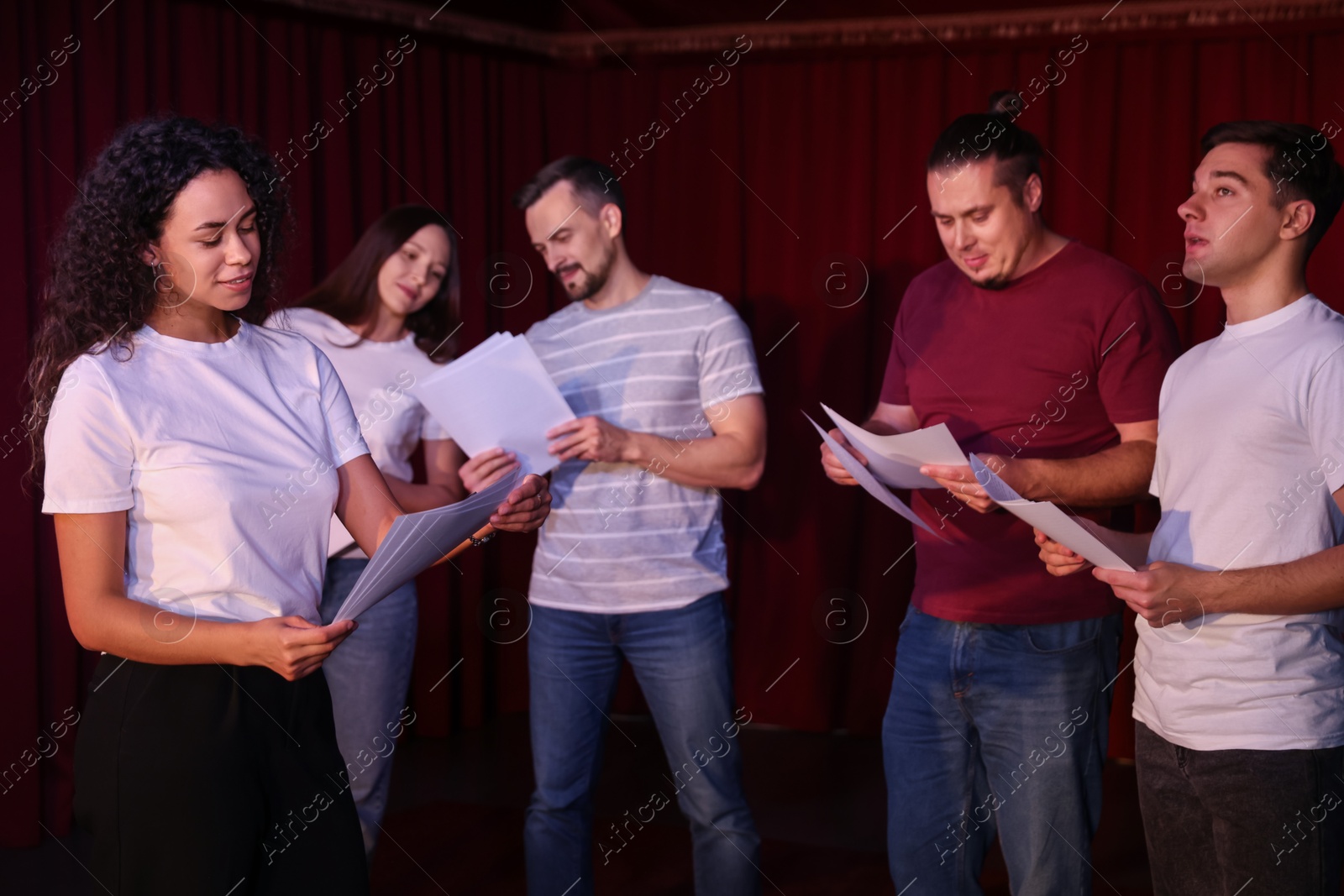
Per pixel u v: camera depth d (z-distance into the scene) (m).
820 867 2.55
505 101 3.64
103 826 1.20
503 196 3.66
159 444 1.22
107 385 1.20
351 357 2.24
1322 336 1.35
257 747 1.24
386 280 2.27
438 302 2.40
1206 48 3.15
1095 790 1.73
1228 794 1.35
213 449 1.25
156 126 1.28
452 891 2.44
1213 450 1.40
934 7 3.29
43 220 2.66
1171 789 1.45
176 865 1.18
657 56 3.61
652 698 1.99
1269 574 1.29
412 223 2.29
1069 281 1.73
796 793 3.05
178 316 1.29
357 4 3.26
